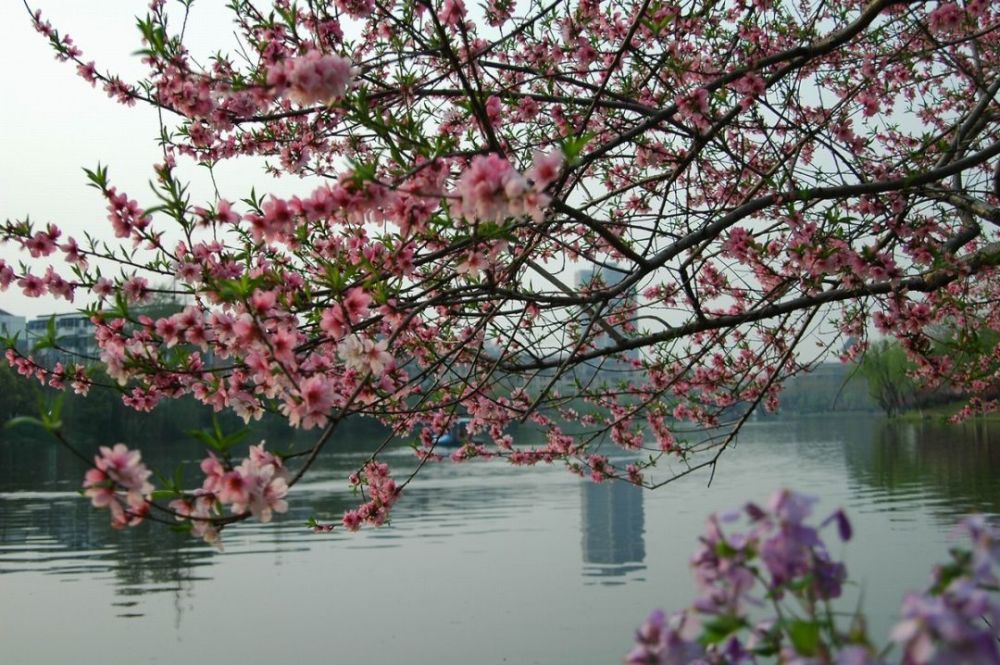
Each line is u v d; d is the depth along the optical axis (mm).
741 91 5754
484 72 5547
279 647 13812
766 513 1849
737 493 33375
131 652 13688
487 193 3049
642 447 8477
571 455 8328
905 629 1519
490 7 6211
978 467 37344
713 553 1920
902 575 16094
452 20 4316
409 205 3725
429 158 3727
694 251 6184
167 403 61531
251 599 17344
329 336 4215
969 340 5680
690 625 1878
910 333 5613
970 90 9133
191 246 4605
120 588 18656
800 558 1833
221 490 3043
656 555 21031
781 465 45250
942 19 5871
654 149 6902
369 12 4824
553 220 4598
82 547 23969
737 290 8141
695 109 5027
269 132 6797
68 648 13945
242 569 20609
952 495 28281
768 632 1919
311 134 5543
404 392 5410
